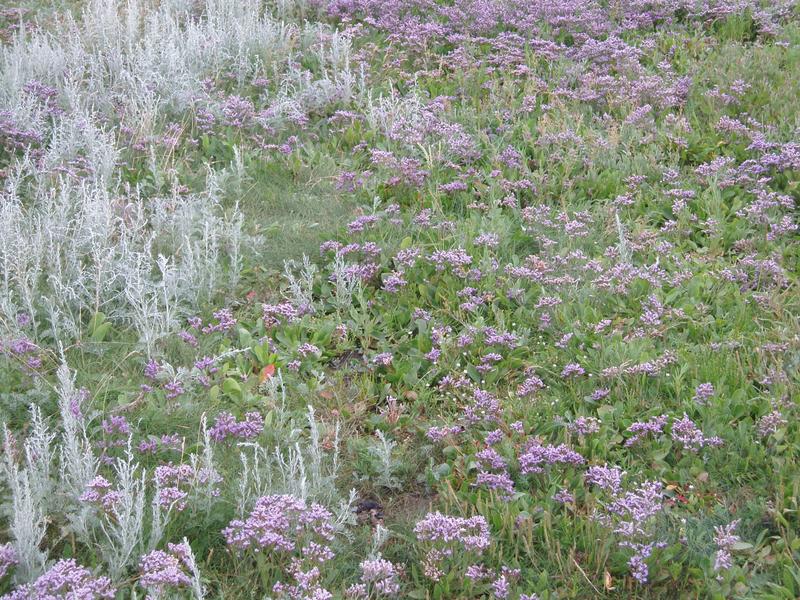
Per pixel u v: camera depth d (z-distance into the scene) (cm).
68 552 386
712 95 862
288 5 1103
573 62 978
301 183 770
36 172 689
